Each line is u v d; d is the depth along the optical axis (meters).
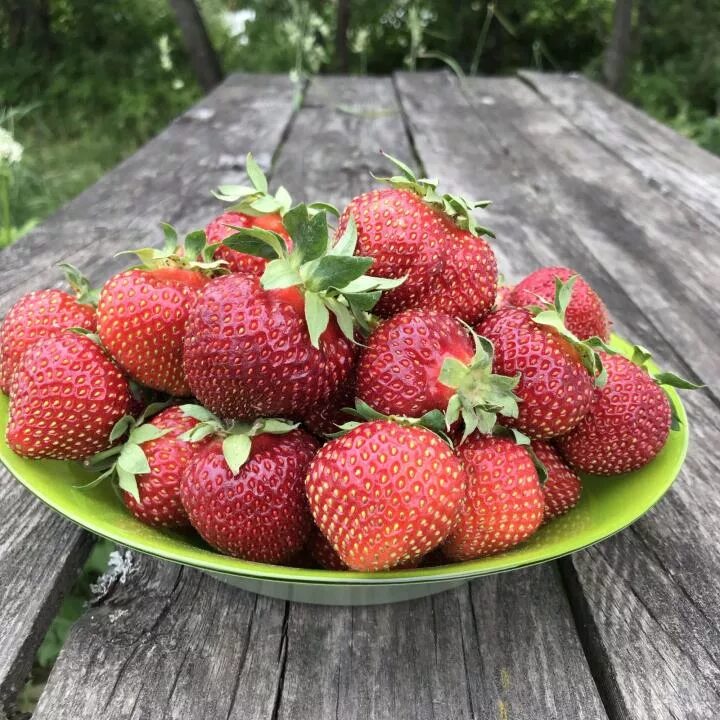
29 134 1.35
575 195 0.55
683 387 0.23
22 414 0.21
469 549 0.20
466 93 0.85
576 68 1.79
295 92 0.81
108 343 0.22
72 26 1.64
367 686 0.20
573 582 0.24
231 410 0.20
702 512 0.26
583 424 0.22
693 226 0.51
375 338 0.20
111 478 0.22
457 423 0.20
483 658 0.21
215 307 0.19
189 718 0.19
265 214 0.24
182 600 0.22
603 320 0.26
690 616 0.22
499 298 0.26
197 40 1.28
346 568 0.21
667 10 1.58
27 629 0.21
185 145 0.63
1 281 0.40
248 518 0.20
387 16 1.66
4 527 0.24
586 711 0.20
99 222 0.48
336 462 0.18
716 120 1.30
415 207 0.22
